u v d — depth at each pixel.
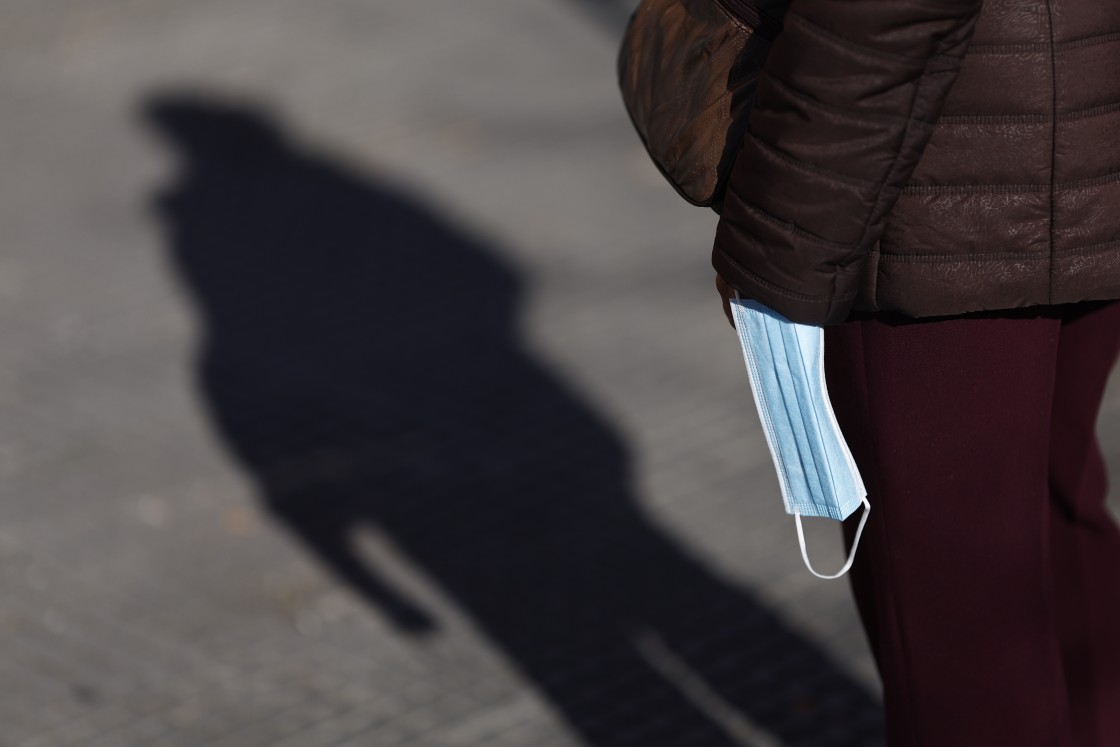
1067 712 4.57
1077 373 4.89
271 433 9.95
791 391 4.12
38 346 11.33
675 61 4.50
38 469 9.62
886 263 4.10
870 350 4.29
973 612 4.43
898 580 4.47
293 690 7.32
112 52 18.22
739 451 9.46
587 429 9.82
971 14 3.67
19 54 18.36
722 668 7.29
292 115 16.17
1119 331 4.81
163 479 9.43
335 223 13.45
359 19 18.91
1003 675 4.45
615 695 7.12
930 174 3.99
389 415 10.12
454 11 19.06
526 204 13.64
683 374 10.47
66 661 7.62
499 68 17.19
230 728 7.04
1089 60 3.90
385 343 11.18
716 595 7.93
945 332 4.20
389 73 17.17
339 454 9.65
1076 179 3.98
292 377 10.73
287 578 8.31
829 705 6.93
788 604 7.79
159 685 7.40
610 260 12.41
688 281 11.91
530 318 11.46
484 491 9.15
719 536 8.53
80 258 12.89
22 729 7.07
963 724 4.51
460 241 12.92
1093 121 3.94
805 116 3.77
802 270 3.90
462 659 7.49
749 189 3.93
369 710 7.12
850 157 3.76
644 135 4.63
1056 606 5.40
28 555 8.62
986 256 4.05
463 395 10.34
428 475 9.36
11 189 14.52
